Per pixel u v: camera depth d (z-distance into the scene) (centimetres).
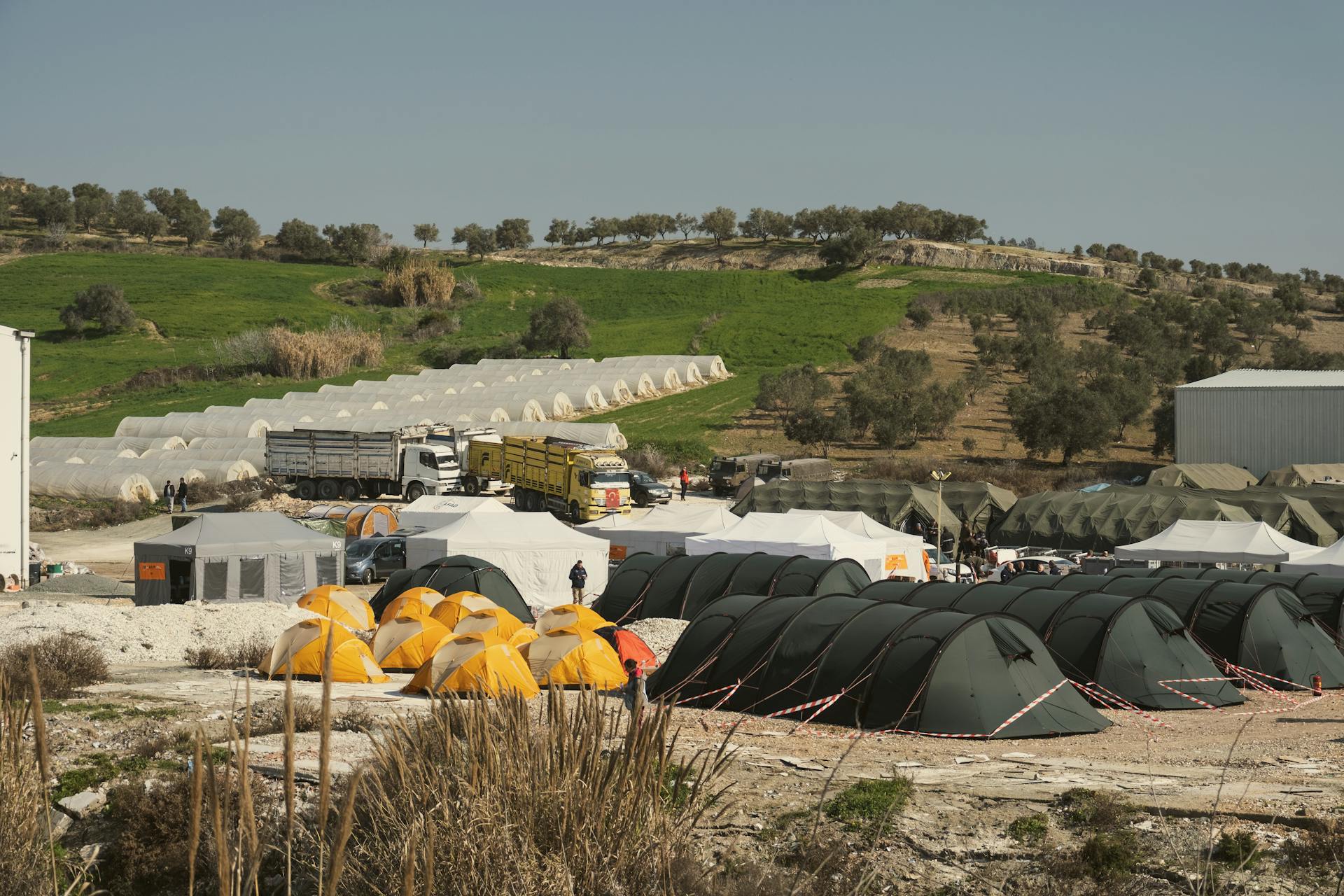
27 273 15275
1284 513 4769
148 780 1181
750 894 823
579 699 781
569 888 686
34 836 834
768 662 1945
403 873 683
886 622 1894
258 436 7519
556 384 8944
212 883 992
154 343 12075
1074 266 16862
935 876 962
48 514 6147
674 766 1208
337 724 1544
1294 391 6519
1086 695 2119
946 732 1714
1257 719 1945
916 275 14938
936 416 7594
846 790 1180
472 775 725
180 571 3541
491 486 6588
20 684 1594
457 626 2364
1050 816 1109
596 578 3984
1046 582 2659
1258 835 1012
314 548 3681
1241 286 15862
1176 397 6794
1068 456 7044
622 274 15825
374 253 17900
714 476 6469
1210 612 2520
